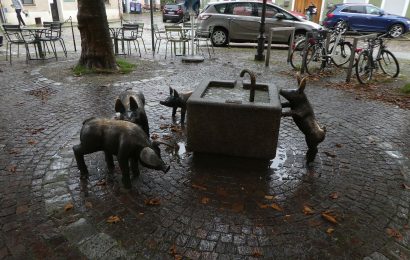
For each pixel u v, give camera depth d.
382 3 23.17
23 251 2.73
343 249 2.81
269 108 3.85
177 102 5.08
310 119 4.03
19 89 7.45
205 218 3.14
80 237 2.88
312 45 9.87
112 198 3.42
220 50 13.98
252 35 14.59
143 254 2.71
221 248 2.79
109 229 2.98
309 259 2.70
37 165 4.04
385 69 10.59
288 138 4.95
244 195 3.52
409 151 4.73
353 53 8.55
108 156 3.85
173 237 2.90
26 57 10.95
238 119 3.96
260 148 4.07
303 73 9.77
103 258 2.67
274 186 3.69
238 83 5.04
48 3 23.95
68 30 20.75
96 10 8.88
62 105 6.34
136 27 12.36
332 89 8.12
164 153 4.40
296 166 4.14
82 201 3.36
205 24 14.76
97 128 3.51
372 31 19.42
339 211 3.30
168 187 3.63
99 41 9.16
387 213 3.29
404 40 18.64
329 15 19.92
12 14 21.62
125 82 8.27
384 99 7.32
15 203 3.32
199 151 4.25
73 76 8.76
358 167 4.19
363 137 5.16
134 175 3.78
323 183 3.78
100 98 6.86
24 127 5.22
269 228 3.03
